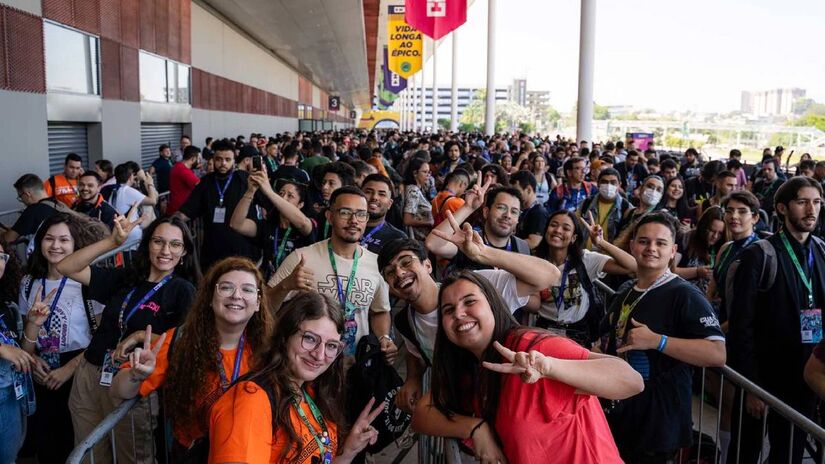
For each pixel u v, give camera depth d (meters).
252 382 2.56
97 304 4.54
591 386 2.36
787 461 4.22
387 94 84.50
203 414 2.95
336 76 54.97
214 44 23.98
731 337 4.25
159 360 3.17
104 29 13.50
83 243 4.56
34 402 4.23
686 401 3.49
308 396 2.77
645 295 3.64
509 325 2.67
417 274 3.42
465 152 18.25
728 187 8.03
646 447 3.44
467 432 2.65
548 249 4.63
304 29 29.89
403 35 33.31
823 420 4.57
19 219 7.24
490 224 4.72
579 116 19.98
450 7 18.95
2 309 4.13
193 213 6.74
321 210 5.94
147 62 16.42
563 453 2.41
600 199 7.78
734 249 5.30
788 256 4.18
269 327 3.08
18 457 5.07
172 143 19.61
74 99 12.02
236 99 27.77
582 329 4.55
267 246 6.11
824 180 11.59
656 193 7.33
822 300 4.16
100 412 4.02
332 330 2.68
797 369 4.18
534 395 2.45
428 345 3.52
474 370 2.76
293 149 11.33
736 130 53.28
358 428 2.91
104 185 9.75
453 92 53.22
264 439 2.45
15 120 9.97
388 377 3.33
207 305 3.00
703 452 4.33
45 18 10.91
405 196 8.20
